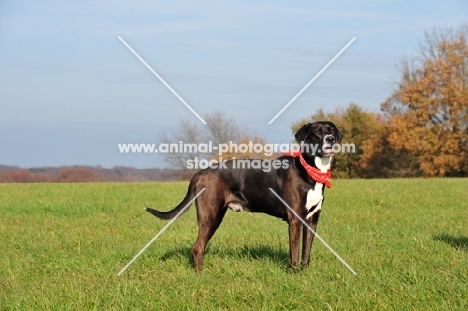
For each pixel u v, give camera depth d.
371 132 57.94
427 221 15.62
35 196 26.41
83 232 14.59
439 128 55.28
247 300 7.89
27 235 14.23
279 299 7.80
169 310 7.50
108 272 9.69
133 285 8.59
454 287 8.04
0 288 8.99
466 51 55.19
